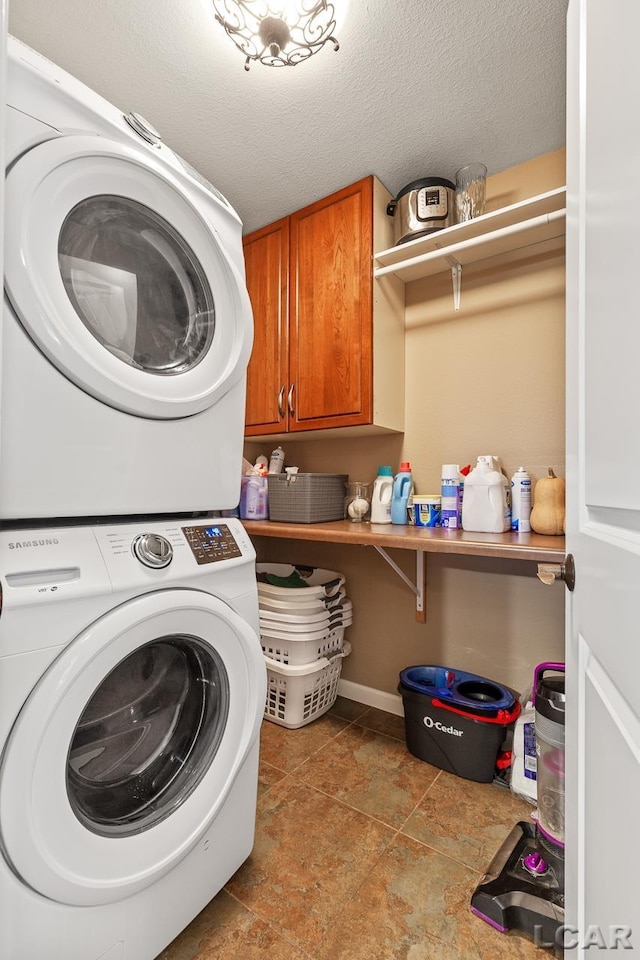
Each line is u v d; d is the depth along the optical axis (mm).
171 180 911
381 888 1100
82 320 816
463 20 1191
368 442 2170
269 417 2121
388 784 1514
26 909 635
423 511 1793
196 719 986
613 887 486
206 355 1028
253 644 995
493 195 1815
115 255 888
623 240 476
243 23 1161
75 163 748
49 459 735
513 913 1001
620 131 485
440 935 987
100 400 810
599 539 567
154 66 1335
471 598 1855
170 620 823
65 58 1312
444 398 1946
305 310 1989
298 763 1631
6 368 678
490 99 1451
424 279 2008
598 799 562
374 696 2100
